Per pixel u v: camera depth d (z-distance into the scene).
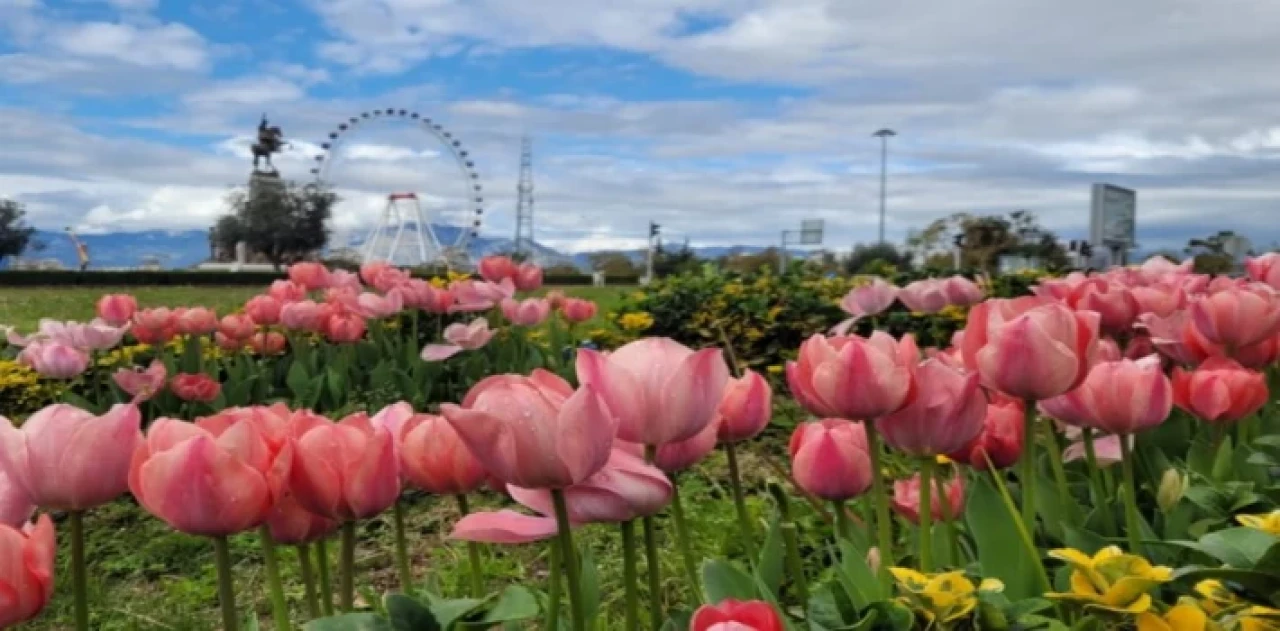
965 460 1.90
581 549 1.90
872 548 1.78
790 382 1.61
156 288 38.44
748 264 29.03
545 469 1.13
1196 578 1.44
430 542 4.29
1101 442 2.12
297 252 57.94
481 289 6.09
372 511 1.31
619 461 1.27
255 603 3.62
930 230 34.19
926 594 1.26
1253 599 1.41
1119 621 1.29
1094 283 2.85
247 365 6.40
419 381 6.15
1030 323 1.47
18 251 55.38
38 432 1.23
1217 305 2.30
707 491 4.55
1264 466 2.31
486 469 1.30
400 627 1.21
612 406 1.30
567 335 7.55
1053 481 2.46
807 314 8.94
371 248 77.19
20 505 1.28
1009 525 1.64
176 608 3.57
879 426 1.55
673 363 1.31
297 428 1.34
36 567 1.14
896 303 8.71
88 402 5.57
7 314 18.03
